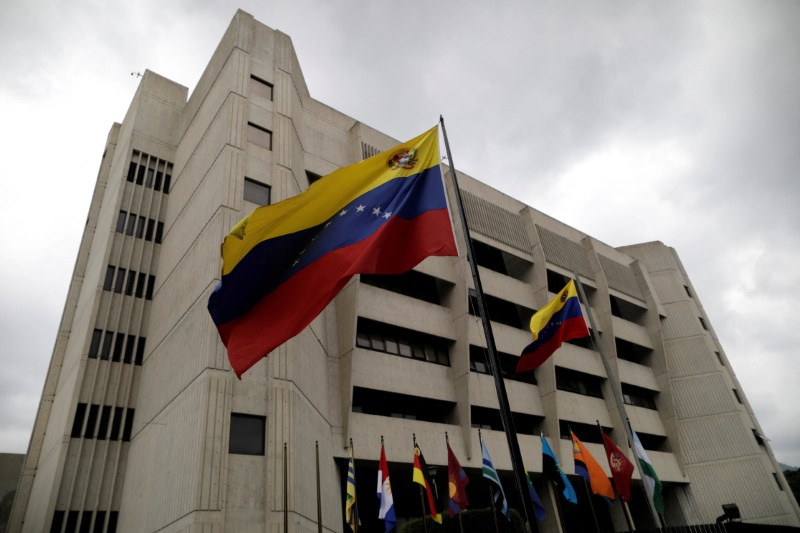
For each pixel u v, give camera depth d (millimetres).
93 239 35781
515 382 35469
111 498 24281
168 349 24250
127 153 33344
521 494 8648
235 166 25047
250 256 11617
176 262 27328
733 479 43750
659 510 18531
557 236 46188
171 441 20406
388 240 11336
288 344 21625
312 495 20891
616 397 20156
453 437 29516
